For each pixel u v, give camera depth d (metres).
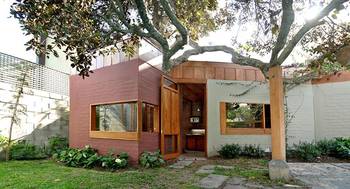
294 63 11.20
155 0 6.78
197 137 12.75
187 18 7.16
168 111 9.42
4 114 9.34
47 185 5.55
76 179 6.11
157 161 7.90
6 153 9.12
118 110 8.66
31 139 10.33
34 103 10.54
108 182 5.83
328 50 5.91
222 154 10.07
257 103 11.17
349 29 5.70
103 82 9.05
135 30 5.28
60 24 4.42
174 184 5.79
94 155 8.17
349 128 10.83
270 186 5.79
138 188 5.41
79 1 4.39
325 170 7.71
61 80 11.94
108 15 5.08
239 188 5.63
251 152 10.19
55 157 9.38
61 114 11.80
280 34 5.52
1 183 5.74
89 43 4.79
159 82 9.28
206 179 6.27
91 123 9.35
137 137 7.86
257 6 6.34
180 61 6.50
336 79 11.18
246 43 8.34
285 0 4.86
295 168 8.02
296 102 11.39
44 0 4.15
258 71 11.33
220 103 10.77
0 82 9.24
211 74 10.83
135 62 8.16
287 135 11.06
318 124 11.43
